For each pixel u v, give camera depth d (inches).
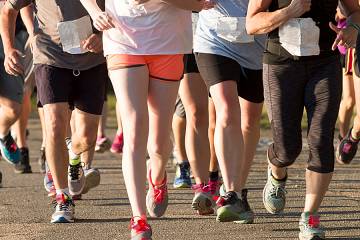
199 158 691.4
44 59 664.4
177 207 732.7
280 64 572.7
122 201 769.6
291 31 560.4
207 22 647.1
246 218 632.4
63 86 665.0
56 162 668.7
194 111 690.8
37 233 636.7
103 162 1064.8
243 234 619.8
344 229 630.5
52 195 762.8
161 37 558.3
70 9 662.5
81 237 619.5
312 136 565.6
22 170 975.0
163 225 655.1
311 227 576.4
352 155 917.2
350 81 936.9
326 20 565.0
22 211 727.1
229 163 626.5
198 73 690.2
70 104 694.5
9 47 694.5
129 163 548.1
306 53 560.1
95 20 558.9
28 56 918.4
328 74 564.4
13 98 876.0
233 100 629.0
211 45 640.4
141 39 556.1
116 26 558.3
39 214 713.0
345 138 915.4
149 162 609.3
